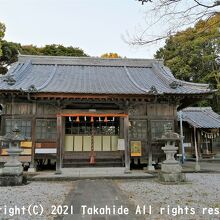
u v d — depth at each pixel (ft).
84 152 53.42
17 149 36.42
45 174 44.70
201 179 39.29
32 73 59.16
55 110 49.75
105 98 46.98
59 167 45.83
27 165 48.96
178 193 28.02
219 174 45.73
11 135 36.09
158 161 51.13
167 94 48.67
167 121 51.62
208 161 74.02
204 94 49.11
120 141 51.93
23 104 49.34
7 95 46.80
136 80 59.00
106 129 55.01
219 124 74.79
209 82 85.92
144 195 27.02
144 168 51.16
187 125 77.56
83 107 53.98
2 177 34.96
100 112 48.44
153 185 34.35
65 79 55.77
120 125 53.93
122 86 52.60
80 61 67.10
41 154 48.11
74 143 53.67
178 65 88.89
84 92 45.24
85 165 52.11
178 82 53.47
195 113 84.33
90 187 32.81
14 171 35.37
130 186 33.68
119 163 52.54
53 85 50.14
